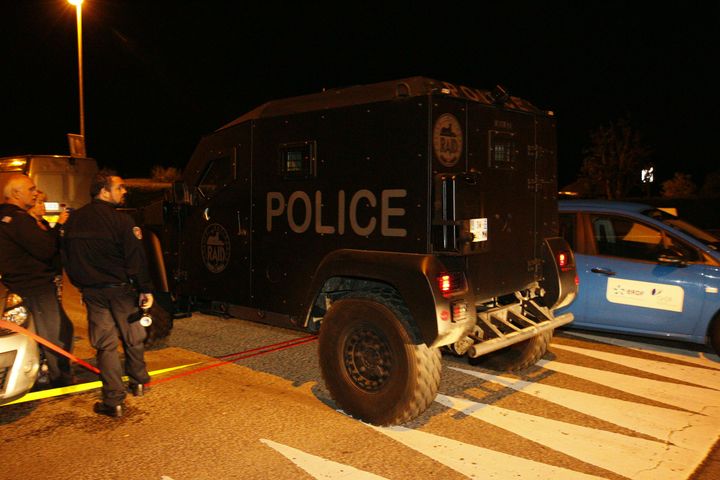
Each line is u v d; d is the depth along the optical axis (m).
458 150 4.65
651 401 5.24
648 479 3.88
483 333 5.09
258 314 5.70
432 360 4.45
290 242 5.36
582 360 6.46
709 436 4.52
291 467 4.01
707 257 6.49
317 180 5.11
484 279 4.93
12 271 4.97
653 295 6.65
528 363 5.96
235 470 3.97
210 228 6.15
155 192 29.48
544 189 5.66
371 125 4.73
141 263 4.75
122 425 4.69
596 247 7.08
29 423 4.73
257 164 5.61
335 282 5.13
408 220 4.53
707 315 6.39
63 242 4.74
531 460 4.13
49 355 5.35
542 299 5.72
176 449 4.28
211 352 6.68
